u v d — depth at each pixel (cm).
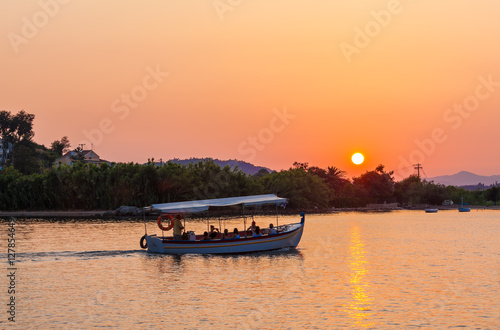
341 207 16300
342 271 3556
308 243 5359
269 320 2334
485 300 2712
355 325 2264
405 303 2647
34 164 17012
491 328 2227
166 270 3562
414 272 3547
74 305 2600
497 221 9962
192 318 2367
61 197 11194
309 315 2417
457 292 2898
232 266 3744
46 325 2259
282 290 2938
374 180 18938
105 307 2559
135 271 3528
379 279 3275
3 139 19412
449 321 2325
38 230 6638
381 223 9112
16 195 11219
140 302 2661
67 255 4194
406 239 5912
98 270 3562
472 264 3916
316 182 14662
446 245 5272
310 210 13700
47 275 3381
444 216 12331
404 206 18000
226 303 2639
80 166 11481
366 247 5022
